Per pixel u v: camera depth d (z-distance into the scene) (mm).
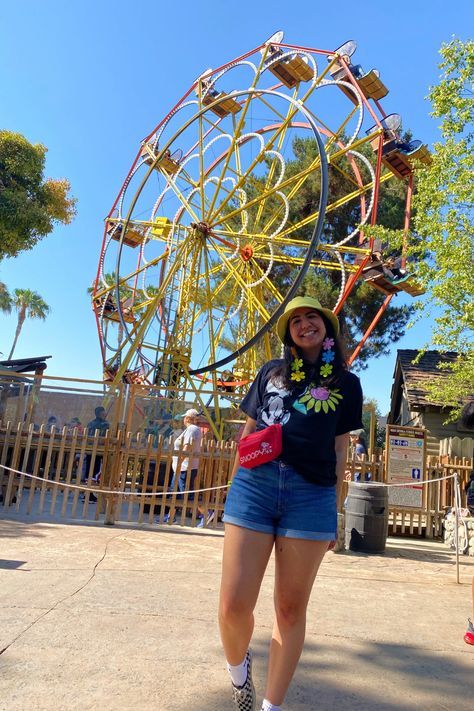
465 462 9727
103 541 6113
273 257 19656
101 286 24562
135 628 3297
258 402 2441
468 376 12195
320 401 2250
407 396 14891
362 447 10539
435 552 7934
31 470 8711
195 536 7086
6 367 15906
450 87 11188
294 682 2730
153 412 9305
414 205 12570
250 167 20109
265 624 3588
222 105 20047
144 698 2406
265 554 2162
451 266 11406
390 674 2936
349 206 23891
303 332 2354
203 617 3607
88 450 7836
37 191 19859
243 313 22734
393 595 4809
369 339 23875
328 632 3559
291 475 2166
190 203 20609
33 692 2395
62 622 3299
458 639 3629
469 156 11289
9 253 19375
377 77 18406
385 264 16938
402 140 17984
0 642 2932
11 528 6379
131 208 16906
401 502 9352
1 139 18594
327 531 2150
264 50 19984
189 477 7902
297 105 13727
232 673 2189
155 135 21297
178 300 20125
